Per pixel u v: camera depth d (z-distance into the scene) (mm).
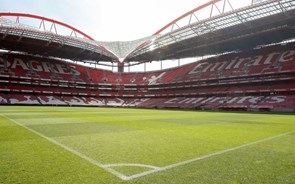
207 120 17328
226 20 41844
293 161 4871
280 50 51469
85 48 63031
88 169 4125
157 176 3799
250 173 4000
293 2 34344
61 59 73875
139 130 10359
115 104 65812
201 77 58281
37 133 8820
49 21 59344
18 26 50812
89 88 69625
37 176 3691
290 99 39031
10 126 11211
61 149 5844
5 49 62562
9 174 3770
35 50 64000
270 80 45062
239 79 50438
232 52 62719
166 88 66500
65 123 13352
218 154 5500
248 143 7117
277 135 9086
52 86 63281
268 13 38500
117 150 5812
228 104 44969
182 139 7773
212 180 3623
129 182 3500
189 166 4418
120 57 74688
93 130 10125
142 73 78875
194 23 44625
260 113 31047
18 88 57344
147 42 59281
